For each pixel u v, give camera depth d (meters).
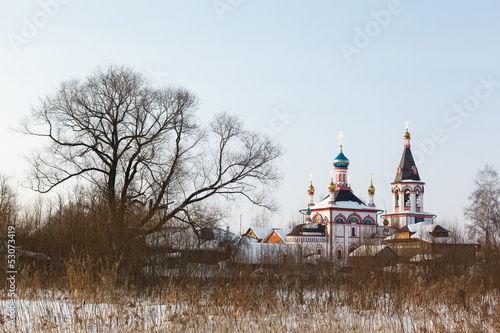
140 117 53.88
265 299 19.69
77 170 53.50
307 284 24.59
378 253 35.06
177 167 52.03
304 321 17.75
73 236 29.84
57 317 17.34
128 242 28.25
